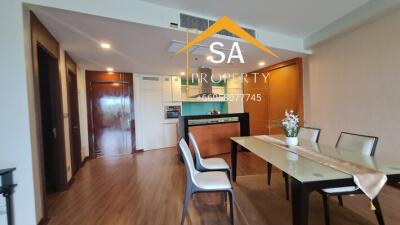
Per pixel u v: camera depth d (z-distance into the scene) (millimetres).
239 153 4887
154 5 2447
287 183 2510
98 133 5066
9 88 1826
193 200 2521
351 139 2158
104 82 5098
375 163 1618
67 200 2607
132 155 5098
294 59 4340
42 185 2100
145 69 5031
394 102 2613
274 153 2039
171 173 3588
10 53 1823
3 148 1816
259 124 5699
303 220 1298
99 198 2646
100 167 4094
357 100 3119
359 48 3053
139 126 5527
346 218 2002
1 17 1799
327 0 2549
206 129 4590
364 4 2703
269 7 2660
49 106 2918
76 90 3996
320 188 1312
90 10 2072
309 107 4180
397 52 2557
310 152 2035
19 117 1849
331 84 3594
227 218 2102
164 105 5930
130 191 2846
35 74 2062
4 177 1771
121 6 2234
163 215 2189
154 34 2711
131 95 5410
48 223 2092
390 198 2371
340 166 1552
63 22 2275
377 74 2811
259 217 2094
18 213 1848
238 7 2627
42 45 2287
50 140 2916
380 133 2795
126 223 2059
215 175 2113
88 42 2947
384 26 2693
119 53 3537
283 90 4840
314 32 3598
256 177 3254
